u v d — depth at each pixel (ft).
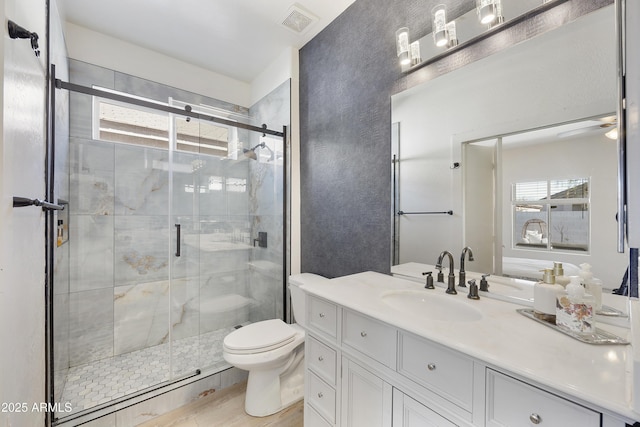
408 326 2.94
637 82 1.60
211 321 8.51
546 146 3.51
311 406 4.42
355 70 6.15
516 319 3.10
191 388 5.99
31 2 3.21
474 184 4.23
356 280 4.96
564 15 3.41
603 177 3.07
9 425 2.31
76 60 6.73
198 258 8.31
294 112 7.79
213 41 7.43
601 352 2.36
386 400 3.25
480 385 2.44
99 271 7.18
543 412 2.10
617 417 1.76
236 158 8.85
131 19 6.56
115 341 7.36
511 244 3.80
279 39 7.39
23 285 2.80
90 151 7.02
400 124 5.26
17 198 2.37
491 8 3.90
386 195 5.49
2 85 1.95
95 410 5.15
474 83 4.25
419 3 4.98
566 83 3.37
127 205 7.57
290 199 7.76
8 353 2.26
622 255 2.90
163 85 8.00
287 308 7.77
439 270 4.61
